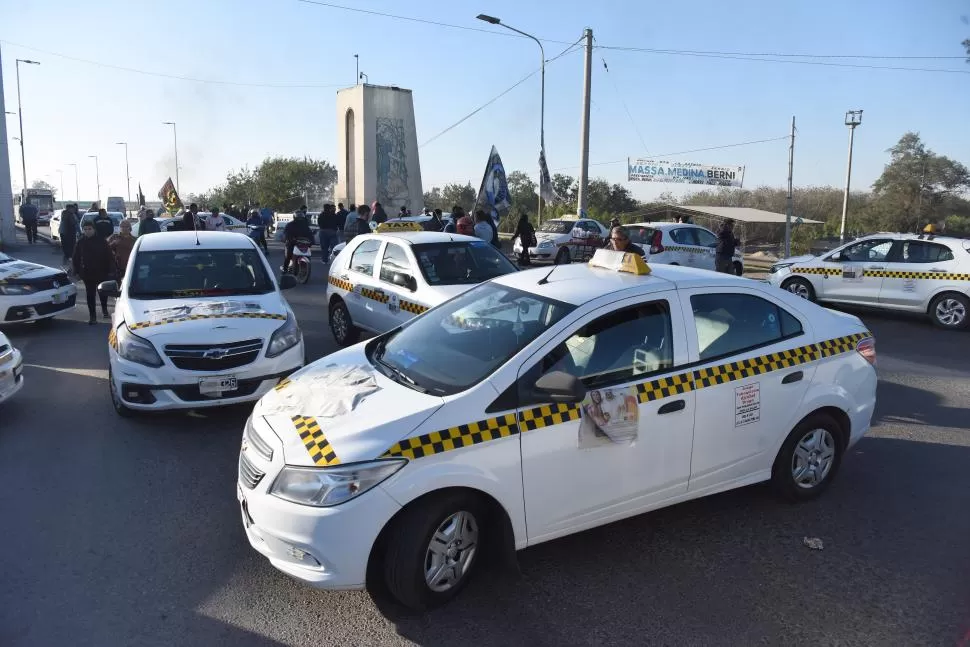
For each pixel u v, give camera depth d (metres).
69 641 3.25
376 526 3.21
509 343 3.81
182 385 5.86
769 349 4.36
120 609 3.51
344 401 3.62
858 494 4.90
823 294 13.23
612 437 3.72
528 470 3.52
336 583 3.23
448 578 3.50
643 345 3.94
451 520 3.45
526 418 3.52
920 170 47.75
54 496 4.75
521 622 3.42
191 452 5.55
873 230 47.88
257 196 61.59
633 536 4.29
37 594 3.62
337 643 3.26
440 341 4.17
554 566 3.93
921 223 46.56
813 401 4.50
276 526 3.30
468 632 3.34
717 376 4.09
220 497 4.77
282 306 6.87
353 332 9.21
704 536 4.29
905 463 5.50
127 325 6.20
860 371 4.75
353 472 3.20
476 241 8.55
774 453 4.45
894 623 3.45
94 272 10.84
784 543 4.21
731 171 36.44
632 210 49.34
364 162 30.91
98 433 5.95
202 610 3.51
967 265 11.53
